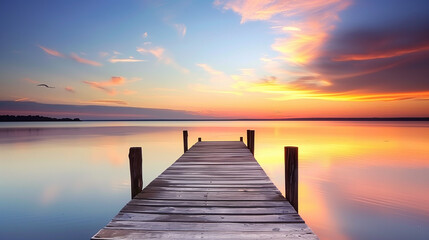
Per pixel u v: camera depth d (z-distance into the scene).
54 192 8.48
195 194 3.37
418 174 10.56
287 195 3.07
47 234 5.23
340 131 46.62
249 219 2.55
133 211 2.76
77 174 11.20
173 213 2.71
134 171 3.36
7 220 6.02
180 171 4.84
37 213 6.48
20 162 14.02
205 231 2.29
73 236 5.14
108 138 30.48
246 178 4.26
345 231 5.44
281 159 15.02
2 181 10.08
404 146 20.73
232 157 6.60
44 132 46.41
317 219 6.11
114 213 6.52
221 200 3.12
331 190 8.43
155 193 3.40
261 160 14.66
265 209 2.82
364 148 19.53
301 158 14.54
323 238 5.16
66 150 18.89
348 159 14.15
